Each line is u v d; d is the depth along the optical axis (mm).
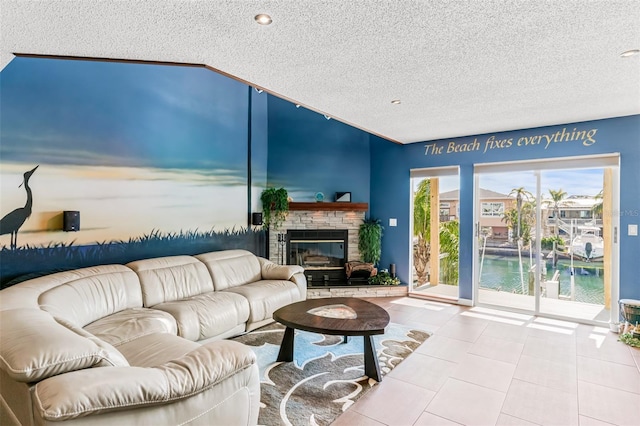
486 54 2377
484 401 2438
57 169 3152
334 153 5949
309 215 5770
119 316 2912
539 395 2518
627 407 2371
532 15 1880
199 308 3260
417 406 2373
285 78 2818
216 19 1879
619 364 3033
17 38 2004
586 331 3873
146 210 3932
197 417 1562
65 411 1171
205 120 4676
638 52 2332
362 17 1894
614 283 4043
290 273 4523
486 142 4859
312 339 3605
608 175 4145
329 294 5305
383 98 3334
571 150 4250
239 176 5238
